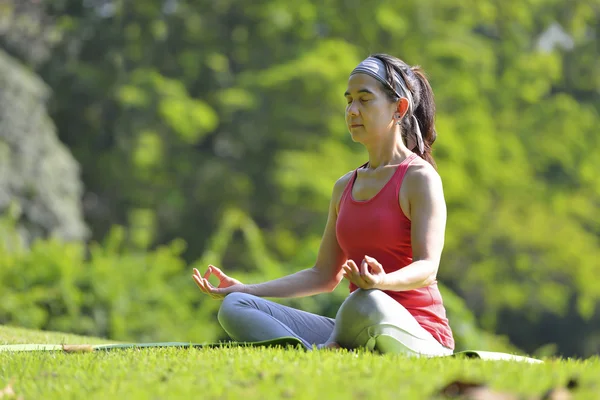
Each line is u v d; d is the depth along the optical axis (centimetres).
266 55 3666
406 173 616
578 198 3866
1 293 1382
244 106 3453
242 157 3641
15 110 2592
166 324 1537
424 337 584
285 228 3547
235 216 1805
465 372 457
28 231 2544
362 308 568
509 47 4034
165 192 3503
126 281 1552
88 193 3531
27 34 3234
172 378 469
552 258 3675
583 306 3794
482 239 3616
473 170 3488
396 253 616
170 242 3588
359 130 629
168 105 3272
